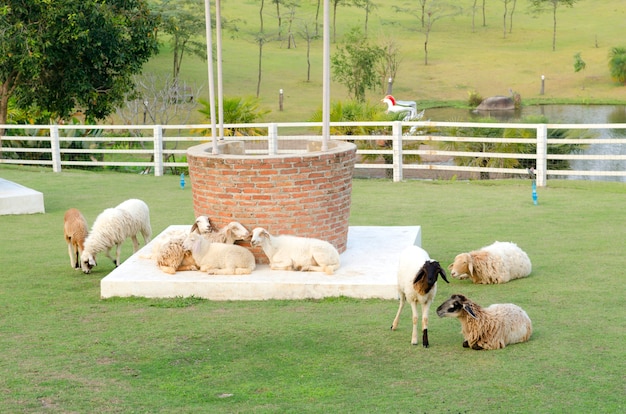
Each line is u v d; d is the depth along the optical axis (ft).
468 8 289.74
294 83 196.65
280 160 33.06
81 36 84.74
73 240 36.68
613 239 40.24
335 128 76.69
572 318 27.40
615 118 150.10
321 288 31.07
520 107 170.71
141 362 24.41
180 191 59.82
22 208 51.60
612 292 30.50
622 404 19.80
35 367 24.00
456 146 75.87
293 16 258.98
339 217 35.01
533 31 254.27
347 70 184.96
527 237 41.57
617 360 23.02
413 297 25.25
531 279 33.12
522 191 56.18
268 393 21.45
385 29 258.57
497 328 24.43
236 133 85.20
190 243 32.53
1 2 84.23
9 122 97.86
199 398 21.16
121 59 92.22
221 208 34.12
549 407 19.72
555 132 77.00
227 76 197.98
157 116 126.41
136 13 93.86
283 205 33.60
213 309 30.30
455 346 25.18
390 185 60.54
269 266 33.45
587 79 196.34
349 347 25.34
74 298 32.45
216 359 24.56
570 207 49.62
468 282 33.22
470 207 50.65
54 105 95.96
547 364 22.91
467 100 180.86
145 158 98.68
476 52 229.66
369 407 20.12
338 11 283.38
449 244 40.40
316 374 22.95
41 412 20.26
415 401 20.43
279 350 25.22
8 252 41.24
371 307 29.86
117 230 35.68
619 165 91.40
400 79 203.21
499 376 22.11
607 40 234.99
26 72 90.07
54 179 66.59
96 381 22.68
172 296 31.86
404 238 38.04
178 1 191.01
